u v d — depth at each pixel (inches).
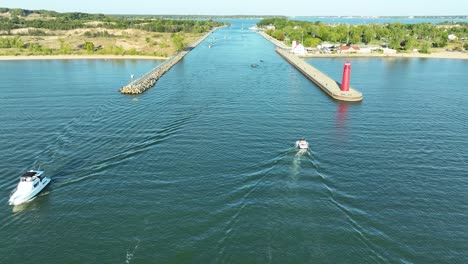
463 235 2207.2
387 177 2854.3
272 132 3764.8
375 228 2253.9
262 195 2576.3
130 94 5369.1
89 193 2637.8
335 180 2787.9
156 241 2143.2
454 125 4111.7
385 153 3294.8
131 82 6018.7
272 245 2100.1
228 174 2864.2
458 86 6181.1
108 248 2097.7
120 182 2778.1
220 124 3996.1
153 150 3316.9
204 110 4527.6
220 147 3371.1
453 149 3417.8
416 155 3270.2
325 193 2603.3
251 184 2714.1
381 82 6456.7
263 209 2416.3
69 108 4648.1
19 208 2476.6
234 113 4411.9
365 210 2425.0
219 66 7859.3
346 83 5344.5
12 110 4562.0
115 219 2341.3
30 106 4739.2
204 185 2711.6
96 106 4736.7
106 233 2215.8
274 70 7475.4
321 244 2110.0
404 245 2114.9
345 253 2046.0
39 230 2258.9
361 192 2635.3
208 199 2536.9
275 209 2416.3
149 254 2046.0
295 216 2347.4
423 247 2102.6
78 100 5039.4
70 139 3597.4
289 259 2000.5
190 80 6378.0
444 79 6811.0
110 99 5093.5
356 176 2856.8
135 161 3107.8
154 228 2251.5
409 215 2383.1
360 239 2151.8
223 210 2412.6
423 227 2269.9
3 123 4069.9
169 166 3009.4
